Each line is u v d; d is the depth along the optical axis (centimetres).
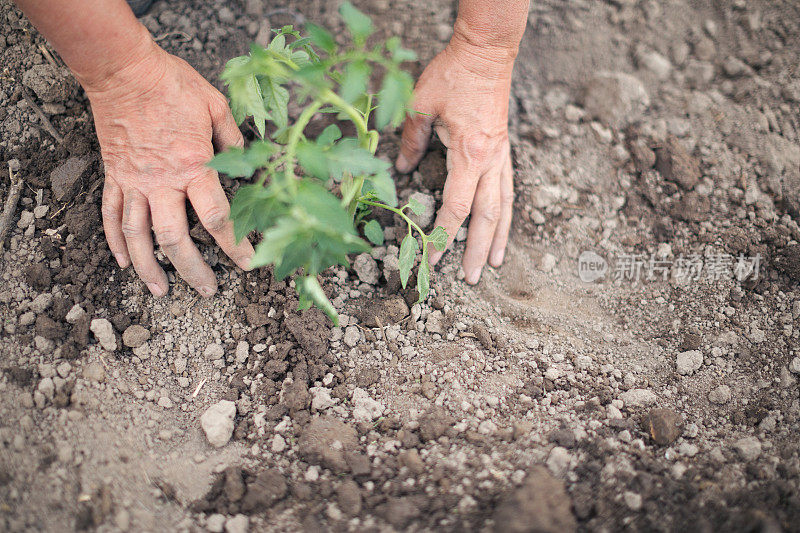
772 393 99
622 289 106
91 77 93
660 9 118
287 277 100
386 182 91
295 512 91
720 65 116
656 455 95
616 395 98
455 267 104
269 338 99
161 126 95
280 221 84
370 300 102
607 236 108
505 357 100
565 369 100
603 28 117
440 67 103
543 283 106
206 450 94
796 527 90
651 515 91
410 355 100
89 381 95
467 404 97
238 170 88
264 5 113
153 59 94
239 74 88
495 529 89
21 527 89
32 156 102
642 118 113
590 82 114
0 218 99
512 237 108
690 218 108
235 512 91
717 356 101
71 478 91
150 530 90
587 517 91
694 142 112
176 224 96
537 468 92
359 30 85
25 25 105
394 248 103
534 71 115
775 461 94
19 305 97
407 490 92
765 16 118
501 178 105
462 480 92
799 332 102
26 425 92
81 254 99
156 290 98
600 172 110
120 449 93
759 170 110
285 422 95
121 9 91
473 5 99
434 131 106
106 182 97
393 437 95
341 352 99
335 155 88
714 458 94
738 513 91
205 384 98
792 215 108
